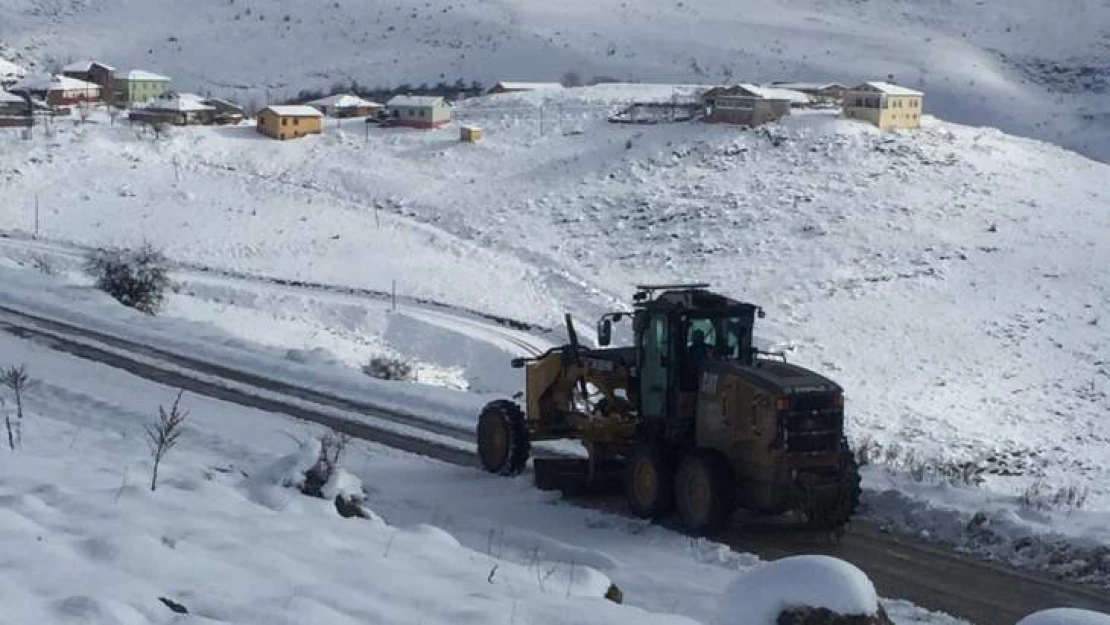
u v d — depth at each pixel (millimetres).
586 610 10258
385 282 64688
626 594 13266
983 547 15547
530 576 11750
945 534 16094
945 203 82812
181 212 79312
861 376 52219
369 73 180250
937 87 181250
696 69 181500
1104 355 56875
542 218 82562
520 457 19344
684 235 77250
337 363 29312
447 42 191250
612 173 92000
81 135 99125
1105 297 65375
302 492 14508
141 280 42531
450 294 63000
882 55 194625
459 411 24016
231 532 11750
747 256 72688
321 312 55656
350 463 20016
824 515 15617
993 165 91875
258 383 26266
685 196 85125
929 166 90438
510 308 60938
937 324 60062
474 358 50750
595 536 16203
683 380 16812
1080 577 14445
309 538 11828
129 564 10125
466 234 78812
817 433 15641
